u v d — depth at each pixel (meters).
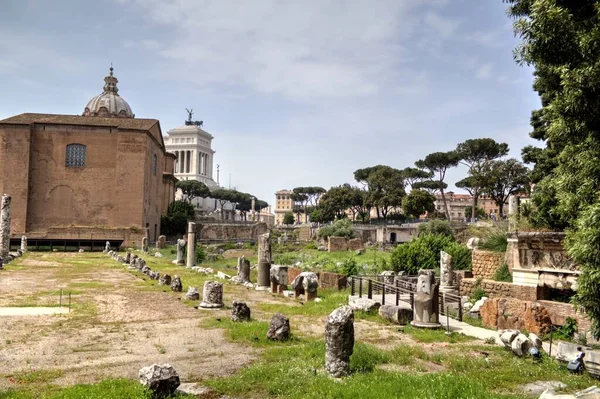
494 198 84.38
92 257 47.66
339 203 120.50
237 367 10.84
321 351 11.76
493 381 9.95
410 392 8.63
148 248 61.47
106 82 111.12
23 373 10.09
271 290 25.36
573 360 10.91
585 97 9.98
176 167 165.38
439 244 31.64
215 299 19.00
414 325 15.53
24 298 20.27
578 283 10.97
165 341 13.27
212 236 95.25
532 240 18.42
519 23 11.05
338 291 24.53
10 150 68.31
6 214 41.41
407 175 112.12
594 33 9.91
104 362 11.12
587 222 10.45
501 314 16.72
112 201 71.50
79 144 71.69
